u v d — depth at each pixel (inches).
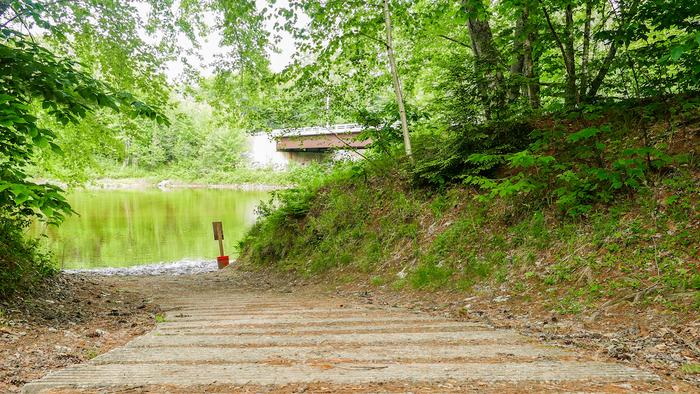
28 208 255.3
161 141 2481.5
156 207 1342.3
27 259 302.0
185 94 440.1
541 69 411.2
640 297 185.0
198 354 135.8
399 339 153.4
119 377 110.3
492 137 343.3
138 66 404.8
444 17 473.1
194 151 2527.1
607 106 313.3
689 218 218.7
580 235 250.8
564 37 339.3
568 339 156.5
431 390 96.2
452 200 361.4
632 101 317.4
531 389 96.5
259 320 204.2
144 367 120.0
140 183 2406.5
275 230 540.7
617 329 168.2
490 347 139.6
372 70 522.6
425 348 138.9
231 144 2373.3
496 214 317.1
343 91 483.8
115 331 202.7
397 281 318.3
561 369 111.5
